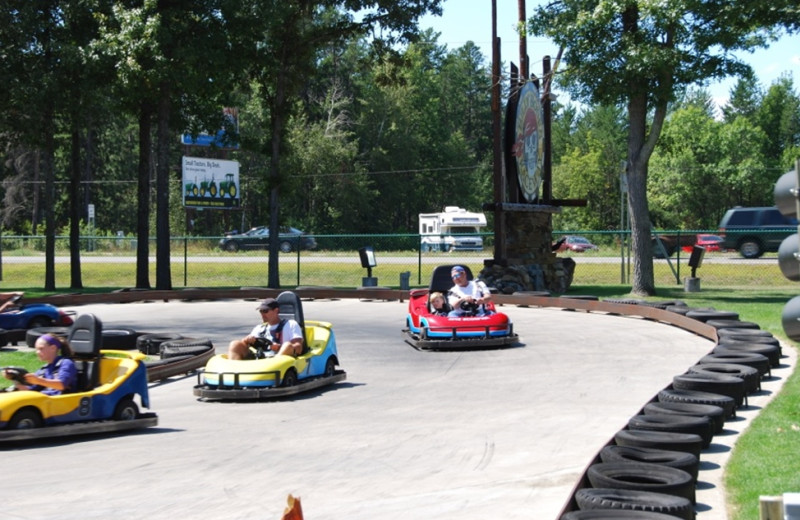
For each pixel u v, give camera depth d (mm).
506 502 7648
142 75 31297
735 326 18266
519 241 32469
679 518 6070
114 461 9281
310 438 10367
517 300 28438
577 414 11477
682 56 26359
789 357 15727
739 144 84875
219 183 55031
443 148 92625
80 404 10492
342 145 78438
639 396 12703
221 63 32656
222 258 51656
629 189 29234
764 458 8695
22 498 7898
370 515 7324
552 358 16828
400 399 12984
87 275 44062
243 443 10141
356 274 42469
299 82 37188
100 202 85438
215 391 12992
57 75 32688
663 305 23203
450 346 18266
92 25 33438
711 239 51719
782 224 44625
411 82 92250
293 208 80750
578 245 66250
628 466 7270
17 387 10586
